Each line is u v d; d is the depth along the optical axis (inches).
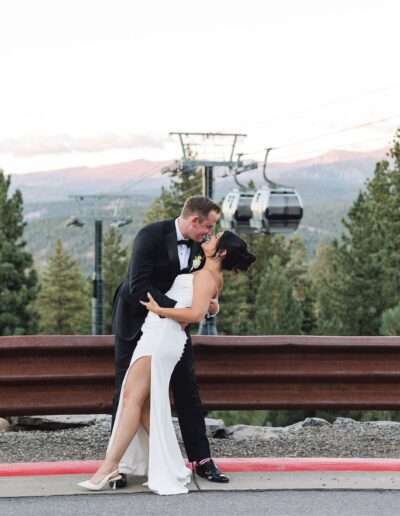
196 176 3772.1
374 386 247.4
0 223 2269.9
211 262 200.8
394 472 208.1
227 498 187.6
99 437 247.8
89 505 181.9
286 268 3646.7
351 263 1953.7
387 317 1055.6
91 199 1962.4
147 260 198.7
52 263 4003.4
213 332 1274.6
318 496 189.0
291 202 1710.1
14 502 183.6
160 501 185.2
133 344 202.2
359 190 2073.1
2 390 235.8
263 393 245.3
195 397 204.2
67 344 235.6
